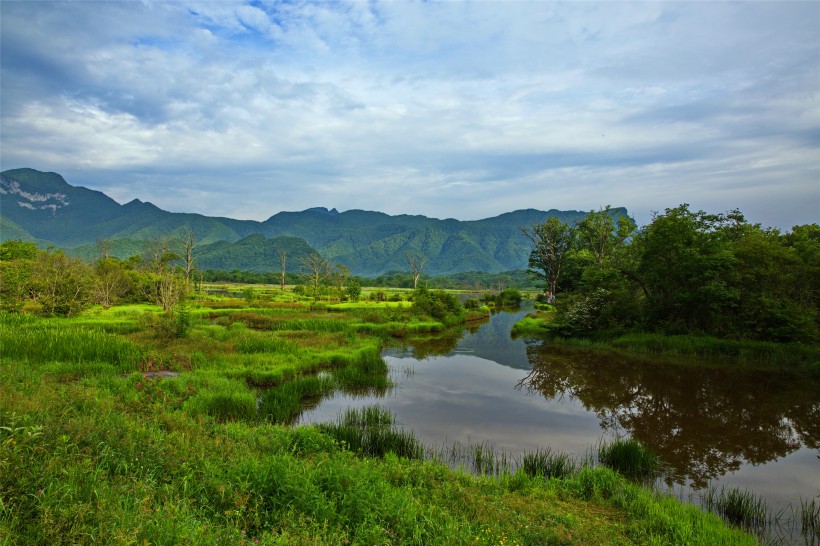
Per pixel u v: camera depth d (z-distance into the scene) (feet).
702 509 30.27
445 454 39.32
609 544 21.89
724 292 88.12
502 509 24.12
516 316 194.39
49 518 13.73
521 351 96.78
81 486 16.84
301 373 66.39
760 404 58.03
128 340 68.90
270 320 122.62
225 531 15.99
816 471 38.42
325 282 307.37
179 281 156.04
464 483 29.14
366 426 46.01
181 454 23.29
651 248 103.35
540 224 236.43
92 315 116.37
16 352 57.52
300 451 29.91
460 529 20.24
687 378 71.56
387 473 28.40
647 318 105.40
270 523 18.06
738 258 93.86
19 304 107.96
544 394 61.98
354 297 218.79
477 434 45.21
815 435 47.19
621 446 38.40
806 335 85.35
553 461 37.42
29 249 183.83
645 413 54.08
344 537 17.19
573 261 212.64
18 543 13.14
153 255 240.12
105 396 35.70
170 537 14.35
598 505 28.76
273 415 46.96
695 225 98.84
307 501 19.53
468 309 185.57
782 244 103.35
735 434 47.24
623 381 69.77
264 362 68.03
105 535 13.78
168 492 18.38
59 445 19.36
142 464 20.67
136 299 162.71
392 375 71.97
